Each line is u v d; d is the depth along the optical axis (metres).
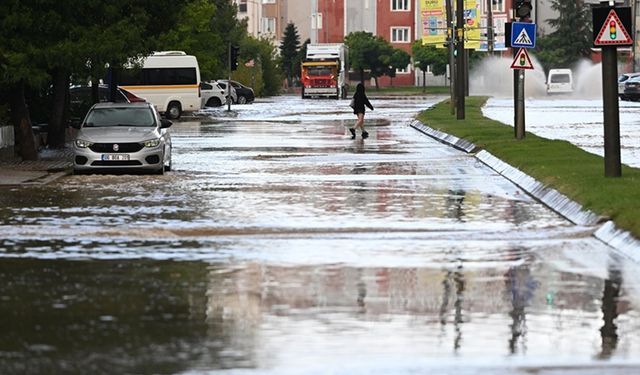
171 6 76.12
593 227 36.25
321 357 19.89
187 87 133.62
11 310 24.03
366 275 28.16
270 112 145.25
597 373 18.84
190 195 46.94
